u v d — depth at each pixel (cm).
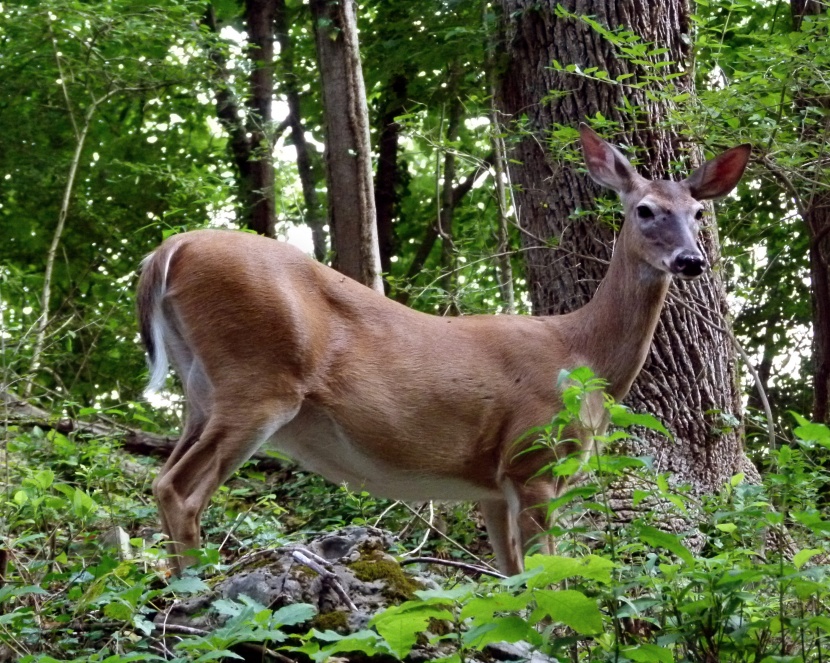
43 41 1120
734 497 450
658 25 798
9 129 1242
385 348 546
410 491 565
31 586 371
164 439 855
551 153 793
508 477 550
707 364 761
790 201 1130
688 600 340
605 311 575
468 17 1022
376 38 1210
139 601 350
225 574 416
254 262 524
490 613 284
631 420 328
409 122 906
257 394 516
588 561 297
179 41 1123
